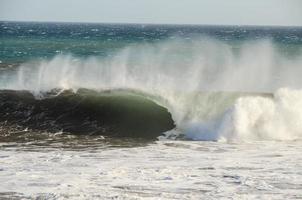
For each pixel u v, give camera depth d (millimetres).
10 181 43125
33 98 73188
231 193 40250
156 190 40875
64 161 50562
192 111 69562
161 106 70812
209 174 45750
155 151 56062
